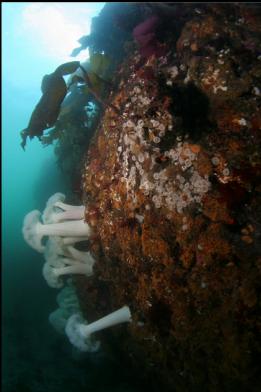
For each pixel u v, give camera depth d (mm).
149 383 1248
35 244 1305
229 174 714
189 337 803
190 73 812
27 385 1576
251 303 691
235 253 700
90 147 1096
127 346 1166
